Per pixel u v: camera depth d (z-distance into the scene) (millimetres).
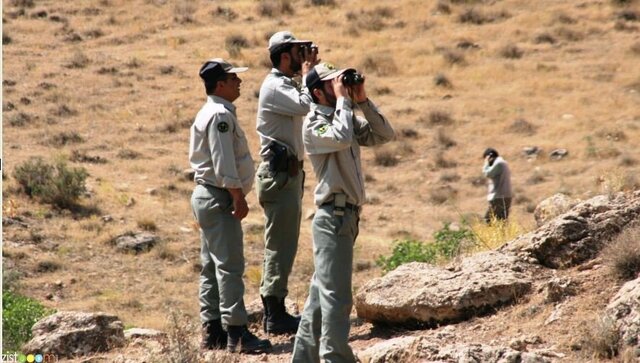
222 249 24422
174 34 163000
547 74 136375
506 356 20453
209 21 169625
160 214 84875
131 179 100250
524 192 97812
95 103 128750
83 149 110375
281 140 25625
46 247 73500
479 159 111188
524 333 22578
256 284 63906
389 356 22000
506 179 70312
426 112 125750
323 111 20188
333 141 19375
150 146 114562
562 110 122688
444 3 170125
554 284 23688
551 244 25594
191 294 64625
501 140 115812
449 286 24703
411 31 159750
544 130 117062
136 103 129875
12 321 33656
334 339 19766
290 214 26016
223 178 23859
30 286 65188
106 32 163875
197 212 24594
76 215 82375
